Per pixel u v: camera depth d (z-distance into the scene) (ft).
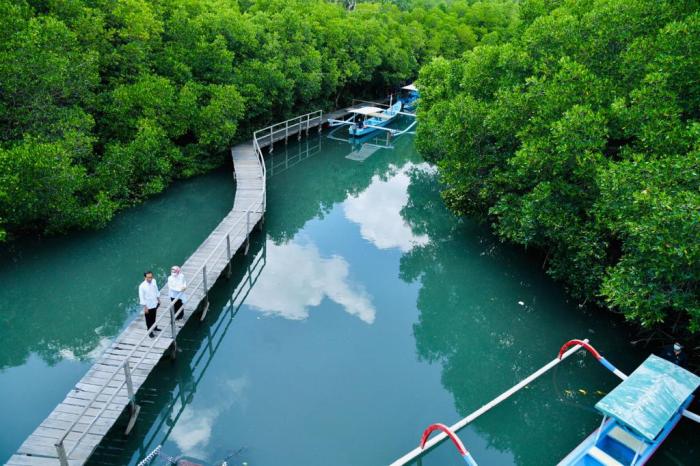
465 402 39.78
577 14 56.95
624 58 44.98
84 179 58.90
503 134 52.70
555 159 43.57
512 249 66.08
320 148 111.55
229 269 53.47
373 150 112.57
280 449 33.94
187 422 36.27
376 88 160.45
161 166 71.46
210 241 56.80
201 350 44.45
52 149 51.13
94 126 67.56
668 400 32.45
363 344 46.65
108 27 72.33
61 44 58.80
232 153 88.28
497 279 59.11
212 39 90.89
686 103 40.06
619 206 37.37
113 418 32.09
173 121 74.13
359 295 55.16
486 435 36.70
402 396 39.96
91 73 61.93
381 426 36.52
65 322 47.78
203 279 46.57
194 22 84.12
